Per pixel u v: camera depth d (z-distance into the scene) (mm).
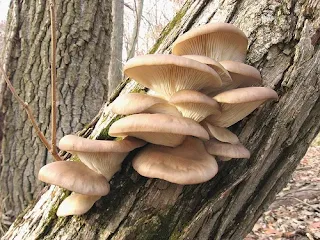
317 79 265
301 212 829
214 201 264
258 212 326
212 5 293
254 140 272
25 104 304
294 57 263
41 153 552
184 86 255
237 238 317
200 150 255
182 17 308
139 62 233
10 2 546
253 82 266
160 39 321
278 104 267
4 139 552
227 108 252
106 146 238
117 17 1279
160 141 254
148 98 245
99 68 586
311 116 289
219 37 262
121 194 272
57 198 303
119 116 291
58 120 556
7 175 560
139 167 244
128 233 266
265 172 294
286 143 287
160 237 271
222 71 246
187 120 233
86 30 559
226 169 273
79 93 567
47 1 530
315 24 260
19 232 324
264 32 269
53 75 292
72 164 265
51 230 300
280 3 269
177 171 237
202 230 277
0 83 544
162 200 264
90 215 276
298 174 1166
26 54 541
